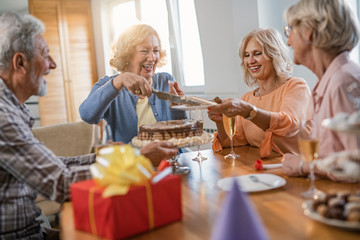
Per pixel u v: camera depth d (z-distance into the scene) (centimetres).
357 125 79
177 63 392
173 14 378
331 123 85
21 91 130
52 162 112
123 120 208
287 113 173
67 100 509
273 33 192
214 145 179
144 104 210
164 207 89
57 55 498
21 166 111
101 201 84
